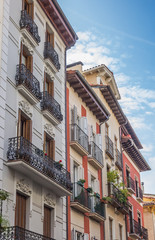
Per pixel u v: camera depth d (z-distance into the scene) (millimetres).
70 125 24781
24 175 17781
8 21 18734
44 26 22938
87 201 24203
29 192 18047
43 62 21969
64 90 24500
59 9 23750
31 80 19266
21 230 15898
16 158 16641
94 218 26000
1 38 17828
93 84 32594
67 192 20578
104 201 27672
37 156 18375
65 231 21328
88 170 26531
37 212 18578
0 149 16266
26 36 20047
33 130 19438
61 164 20656
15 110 17953
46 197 19719
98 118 30594
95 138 28828
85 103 28422
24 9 20859
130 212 36500
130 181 37000
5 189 16203
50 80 22719
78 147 24594
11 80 18062
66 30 24953
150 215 45562
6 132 16938
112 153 32281
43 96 20938
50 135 21344
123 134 38656
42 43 22297
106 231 28000
